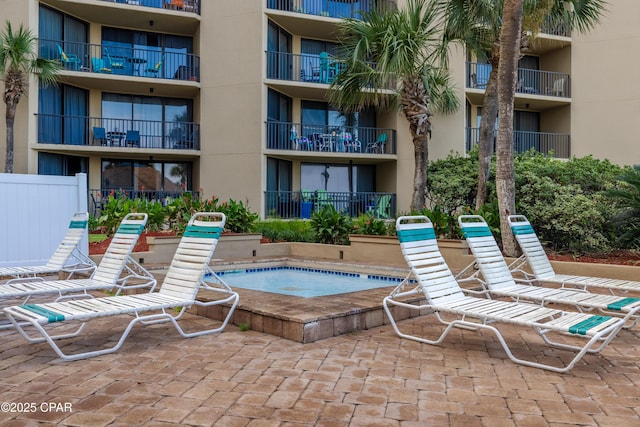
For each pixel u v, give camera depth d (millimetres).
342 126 18703
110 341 4305
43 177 8328
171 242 9172
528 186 9445
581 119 18844
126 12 16703
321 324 4410
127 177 18328
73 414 2758
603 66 18422
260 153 16531
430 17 11242
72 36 16984
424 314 5574
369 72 12039
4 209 7902
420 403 2953
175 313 5453
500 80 8250
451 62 17609
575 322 3627
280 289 7641
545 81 19875
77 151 16500
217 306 5152
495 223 9039
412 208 12703
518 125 20406
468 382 3328
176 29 18172
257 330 4699
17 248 8023
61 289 5000
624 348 4223
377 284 8148
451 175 14609
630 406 2934
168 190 18625
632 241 8273
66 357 3707
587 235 8898
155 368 3559
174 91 18031
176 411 2805
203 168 17328
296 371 3508
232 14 16984
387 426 2637
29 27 15445
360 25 11547
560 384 3312
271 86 17031
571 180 9766
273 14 16750
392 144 18141
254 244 10477
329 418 2727
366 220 10969
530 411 2848
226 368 3566
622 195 7945
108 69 16688
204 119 17344
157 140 18250
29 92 15539
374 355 3928
